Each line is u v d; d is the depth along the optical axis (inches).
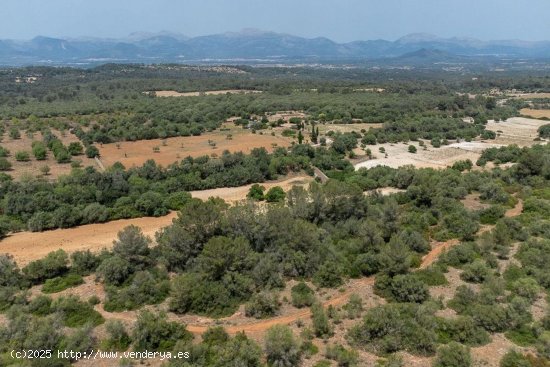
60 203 2642.7
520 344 1323.8
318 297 1622.8
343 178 3430.1
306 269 1769.2
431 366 1212.5
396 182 3169.3
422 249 1998.0
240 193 3171.8
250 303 1518.2
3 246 2203.5
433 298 1574.8
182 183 3216.0
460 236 2129.7
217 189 3292.3
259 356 1232.8
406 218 2258.9
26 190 2824.8
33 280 1745.8
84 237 2324.1
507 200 2620.6
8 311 1503.4
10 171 3535.9
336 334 1378.0
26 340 1268.5
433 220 2317.9
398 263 1724.9
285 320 1469.0
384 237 2103.8
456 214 2287.2
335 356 1251.8
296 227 1893.5
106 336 1364.4
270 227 1930.4
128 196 2819.9
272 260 1777.8
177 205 2790.4
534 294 1567.4
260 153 3902.6
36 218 2426.2
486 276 1695.4
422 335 1295.5
